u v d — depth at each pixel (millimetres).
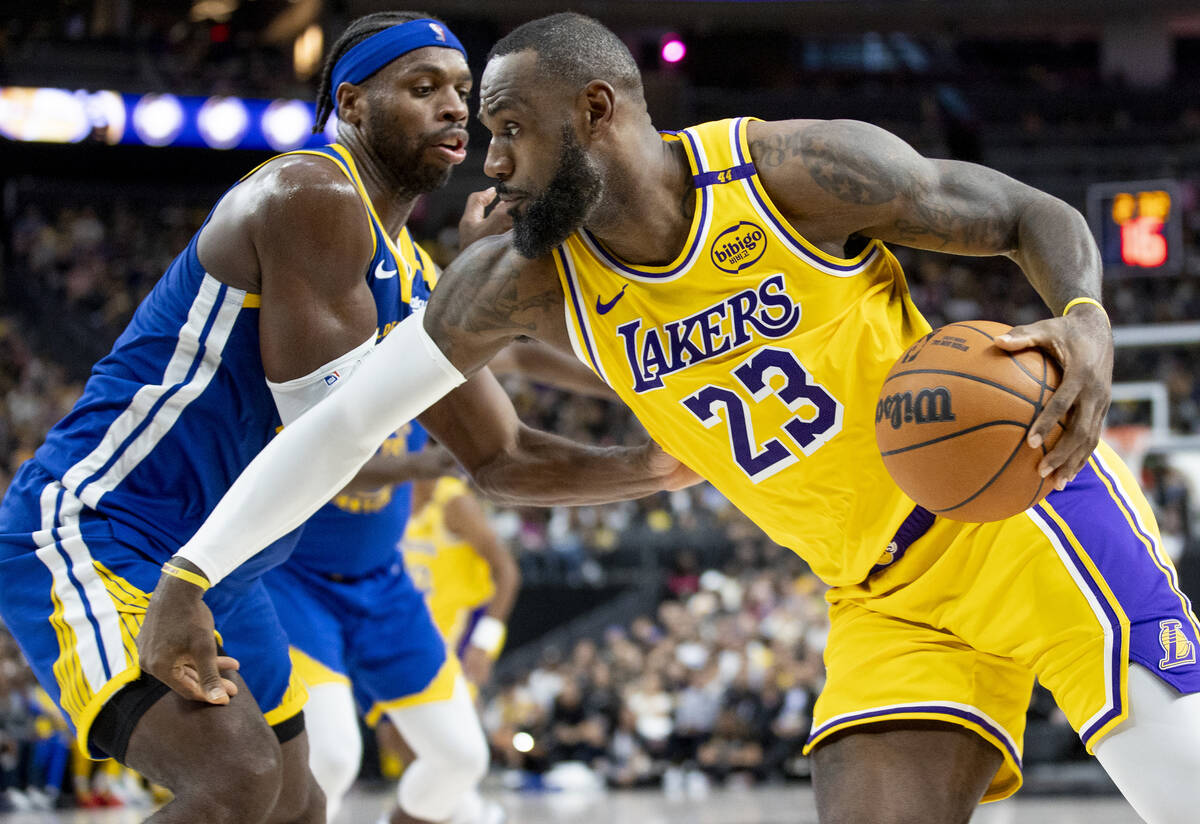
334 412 2730
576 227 2533
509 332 2744
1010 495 2365
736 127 2572
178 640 2682
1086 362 2309
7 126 21516
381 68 3271
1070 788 11016
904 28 25906
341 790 4363
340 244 2998
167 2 25328
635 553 17250
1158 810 2477
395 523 4633
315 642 4426
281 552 3213
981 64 33219
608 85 2459
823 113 26547
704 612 15336
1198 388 20297
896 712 2691
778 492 2730
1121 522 2609
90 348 21500
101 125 21719
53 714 10906
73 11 24047
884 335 2607
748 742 12391
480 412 3234
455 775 4762
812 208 2523
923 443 2379
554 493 3246
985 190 2561
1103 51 28328
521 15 24016
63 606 2859
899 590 2750
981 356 2365
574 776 12305
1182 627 2543
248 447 3127
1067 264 2443
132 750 2729
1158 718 2475
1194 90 27422
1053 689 2625
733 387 2621
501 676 15703
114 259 23891
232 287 3018
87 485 2971
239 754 2689
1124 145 26641
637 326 2631
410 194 3393
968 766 2680
